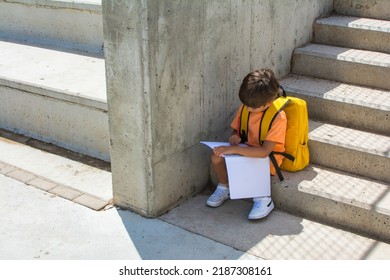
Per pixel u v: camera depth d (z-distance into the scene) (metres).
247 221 3.53
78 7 5.34
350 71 4.34
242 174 3.52
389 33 4.45
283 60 4.48
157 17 3.14
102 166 4.25
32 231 3.43
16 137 4.78
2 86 4.81
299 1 4.51
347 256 3.17
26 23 5.83
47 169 4.21
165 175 3.55
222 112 3.92
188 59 3.46
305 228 3.46
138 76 3.23
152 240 3.34
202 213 3.63
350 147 3.70
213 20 3.57
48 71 4.87
